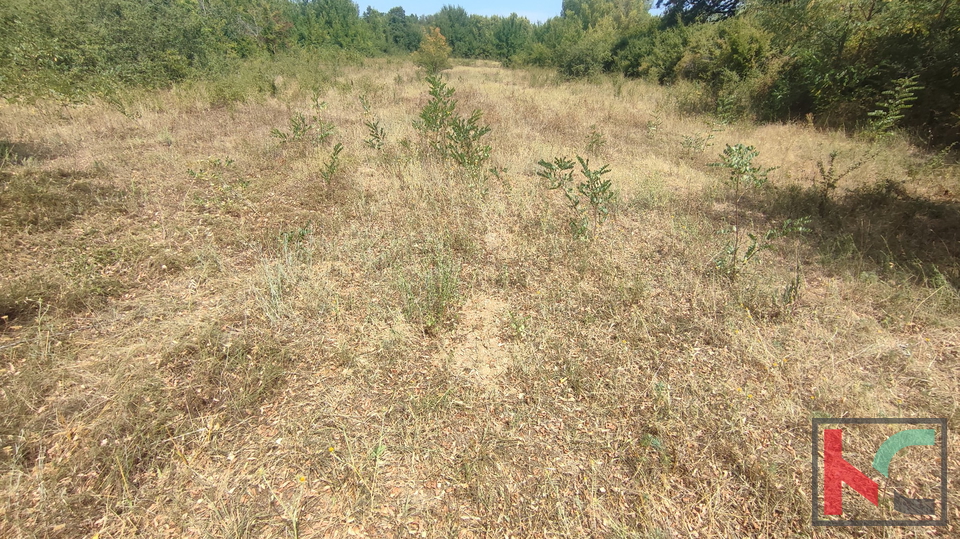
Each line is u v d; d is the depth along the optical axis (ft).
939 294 10.77
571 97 40.60
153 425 7.25
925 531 6.19
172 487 6.59
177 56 36.09
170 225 13.73
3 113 24.34
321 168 18.70
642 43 57.31
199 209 15.01
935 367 8.99
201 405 7.84
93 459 6.73
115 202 14.74
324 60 57.11
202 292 10.85
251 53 54.44
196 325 9.55
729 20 43.01
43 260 11.47
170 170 18.29
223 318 9.98
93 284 10.50
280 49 64.28
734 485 6.85
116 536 5.95
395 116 28.22
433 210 15.65
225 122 26.86
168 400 7.82
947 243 13.48
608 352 9.42
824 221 15.65
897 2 28.63
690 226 14.98
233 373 8.47
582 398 8.34
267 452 7.14
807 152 23.86
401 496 6.58
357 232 13.97
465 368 8.96
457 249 13.46
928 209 15.70
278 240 13.14
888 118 24.52
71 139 21.42
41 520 6.02
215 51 41.50
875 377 8.75
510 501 6.56
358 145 22.00
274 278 11.05
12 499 6.21
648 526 6.25
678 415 7.90
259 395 8.09
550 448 7.39
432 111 20.51
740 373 8.94
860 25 29.43
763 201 17.60
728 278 12.05
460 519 6.32
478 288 11.64
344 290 11.25
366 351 9.28
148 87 31.83
